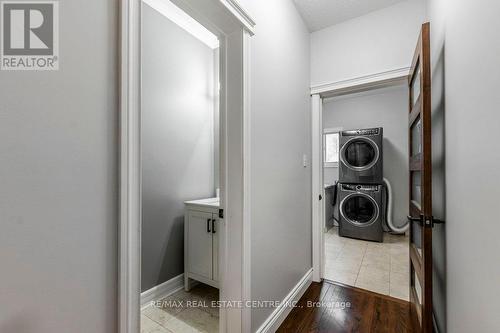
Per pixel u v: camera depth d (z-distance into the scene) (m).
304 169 2.21
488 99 0.72
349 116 4.50
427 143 1.26
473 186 0.84
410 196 1.89
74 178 0.62
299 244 2.07
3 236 0.52
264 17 1.53
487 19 0.73
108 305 0.69
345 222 3.89
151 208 2.00
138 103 0.75
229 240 1.35
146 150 1.97
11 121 0.53
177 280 2.19
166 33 2.12
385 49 2.03
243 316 1.29
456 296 1.04
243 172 1.31
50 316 0.58
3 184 0.52
